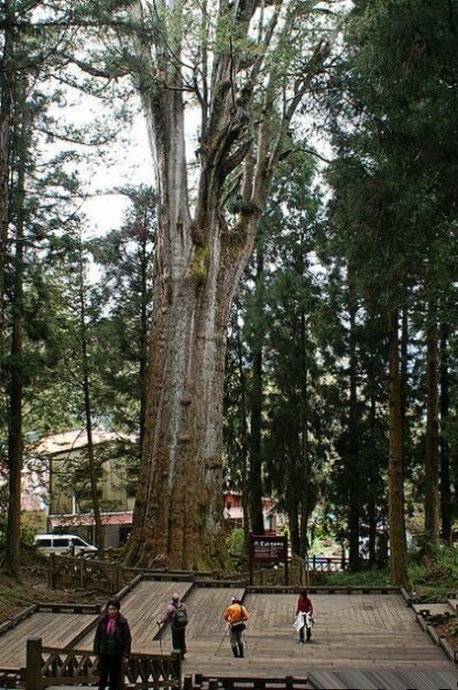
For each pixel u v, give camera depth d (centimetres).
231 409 3388
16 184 2259
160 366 2369
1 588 2095
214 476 2328
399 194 1285
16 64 1442
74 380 3152
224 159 2377
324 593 1939
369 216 1340
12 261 2288
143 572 2094
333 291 2814
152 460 2317
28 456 3256
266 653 1352
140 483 2333
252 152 2709
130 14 1838
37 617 1595
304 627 1439
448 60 1163
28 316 2375
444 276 1370
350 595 1917
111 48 1761
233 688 1092
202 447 2314
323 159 2566
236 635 1325
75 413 3472
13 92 1622
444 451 3045
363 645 1407
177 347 2350
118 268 2997
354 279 1767
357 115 1620
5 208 1609
